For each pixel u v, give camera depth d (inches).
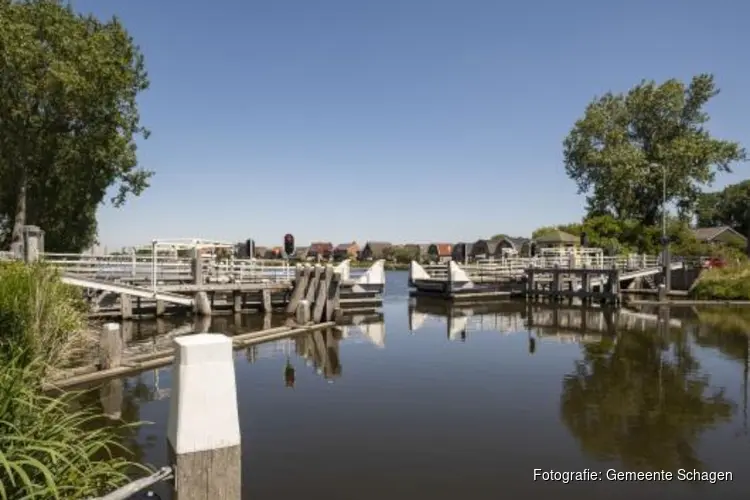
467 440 309.3
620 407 378.6
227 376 108.4
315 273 842.2
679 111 1807.3
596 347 627.2
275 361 535.8
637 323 845.2
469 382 450.0
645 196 1851.6
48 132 1051.3
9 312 294.2
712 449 298.5
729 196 2849.4
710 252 1669.5
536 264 1396.4
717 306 1096.2
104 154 1068.5
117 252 943.7
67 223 1229.7
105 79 1004.6
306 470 264.5
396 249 3627.0
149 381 418.0
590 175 1887.3
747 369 505.4
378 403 384.5
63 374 390.9
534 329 785.6
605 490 247.1
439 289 1316.4
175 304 879.1
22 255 715.4
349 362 534.0
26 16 954.7
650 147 1861.5
